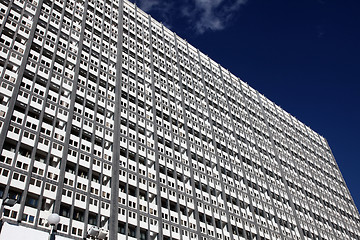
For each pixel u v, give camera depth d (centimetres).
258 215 9944
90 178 6888
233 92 13712
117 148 7819
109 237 6419
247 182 10669
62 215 6128
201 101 11775
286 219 10788
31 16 8394
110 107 8519
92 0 10619
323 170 15262
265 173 11738
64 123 7306
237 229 8975
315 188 13688
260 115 14138
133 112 9019
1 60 7125
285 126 15200
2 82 6806
